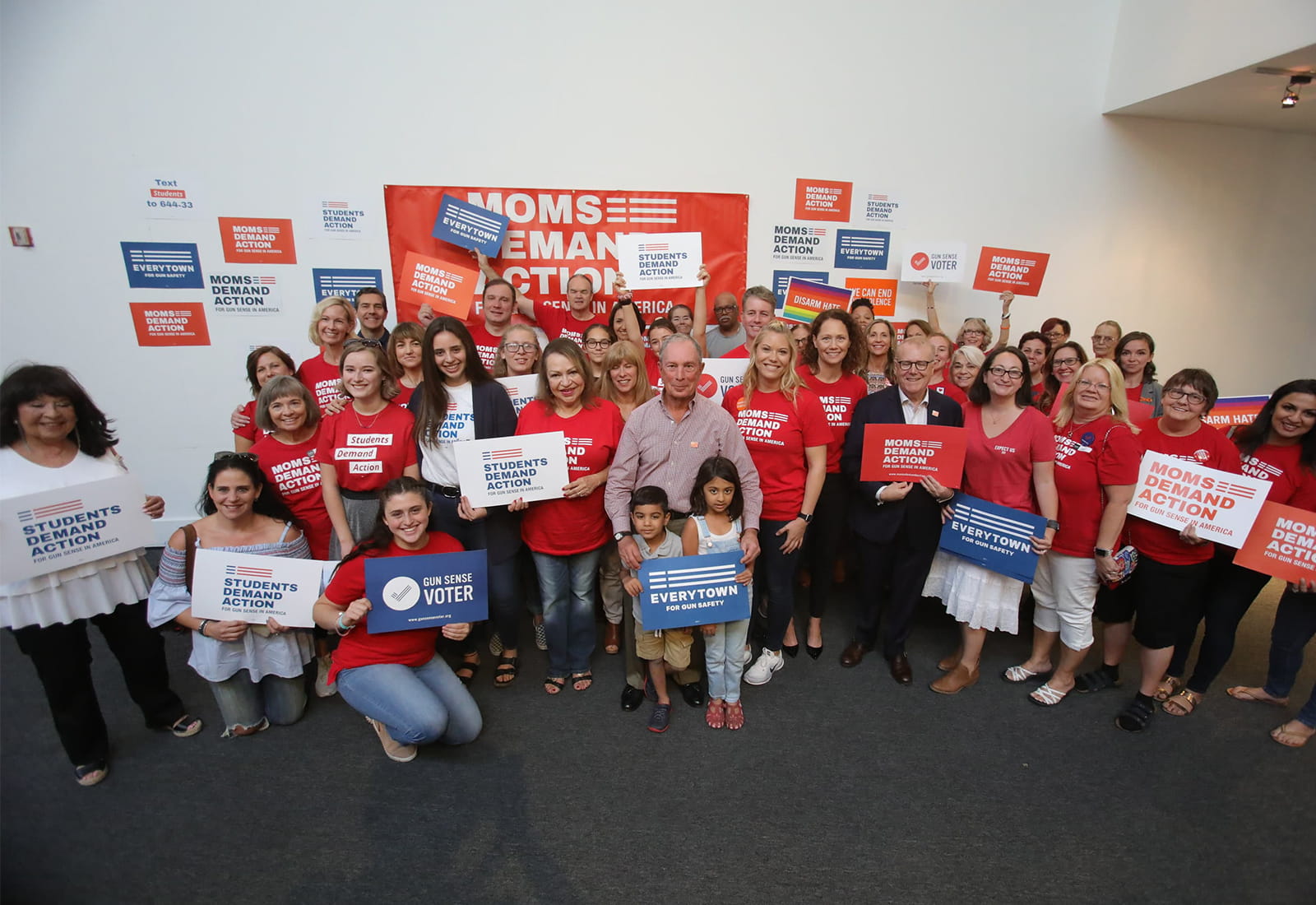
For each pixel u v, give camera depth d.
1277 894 1.68
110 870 1.73
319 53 3.55
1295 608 2.34
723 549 2.22
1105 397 2.24
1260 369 5.32
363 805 1.96
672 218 4.05
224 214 3.66
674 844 1.82
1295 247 5.06
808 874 1.72
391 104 3.68
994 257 4.34
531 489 2.26
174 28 3.41
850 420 2.71
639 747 2.23
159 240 3.64
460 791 2.02
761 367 2.35
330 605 2.08
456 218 3.78
